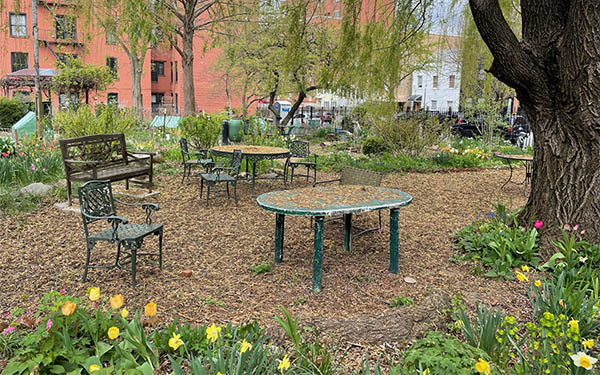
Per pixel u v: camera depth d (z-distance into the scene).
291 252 5.25
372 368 2.87
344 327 3.27
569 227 4.60
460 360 2.36
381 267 4.82
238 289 4.13
